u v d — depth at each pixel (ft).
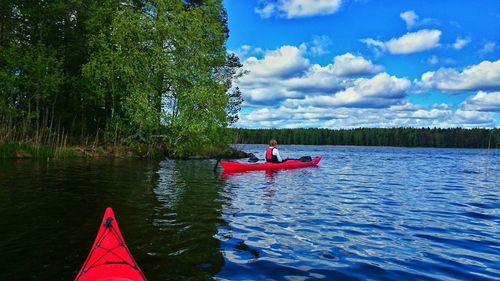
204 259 16.84
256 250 18.43
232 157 107.45
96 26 83.25
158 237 19.93
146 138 83.97
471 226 24.59
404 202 34.12
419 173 67.46
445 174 66.49
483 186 48.11
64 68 85.05
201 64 84.33
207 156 95.81
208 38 91.91
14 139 69.00
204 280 14.49
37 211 25.16
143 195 32.50
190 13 84.43
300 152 183.42
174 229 21.62
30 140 69.67
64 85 84.23
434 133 370.32
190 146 85.56
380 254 18.34
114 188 35.70
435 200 35.70
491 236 22.06
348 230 22.94
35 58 74.84
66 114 86.43
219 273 15.28
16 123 74.43
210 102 81.05
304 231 22.40
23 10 78.43
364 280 14.99
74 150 72.02
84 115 87.81
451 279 15.25
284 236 21.15
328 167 75.46
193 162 75.10
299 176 54.39
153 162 70.49
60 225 21.85
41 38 79.92
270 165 63.41
